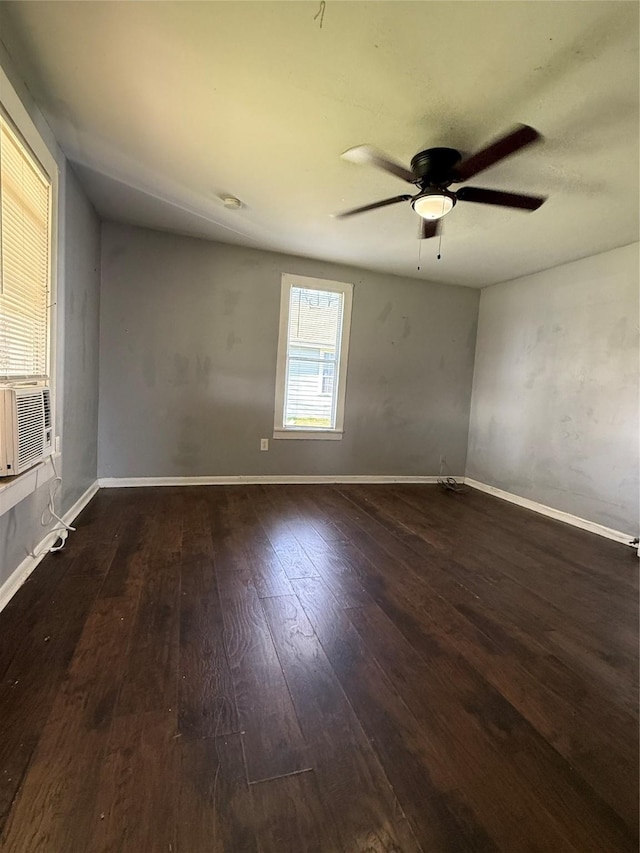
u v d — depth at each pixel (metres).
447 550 2.93
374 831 1.02
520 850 0.99
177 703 1.39
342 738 1.29
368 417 4.80
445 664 1.68
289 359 4.45
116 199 3.20
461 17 1.45
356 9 1.44
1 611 1.86
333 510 3.70
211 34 1.59
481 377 5.04
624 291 3.43
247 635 1.79
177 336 4.03
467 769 1.21
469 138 2.13
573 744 1.31
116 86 1.91
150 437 4.05
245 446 4.37
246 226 3.57
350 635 1.84
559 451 3.97
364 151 1.95
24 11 1.52
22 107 1.84
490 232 3.30
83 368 3.23
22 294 2.00
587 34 1.48
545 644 1.86
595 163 2.29
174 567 2.40
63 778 1.10
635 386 3.33
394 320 4.78
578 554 3.02
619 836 1.04
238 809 1.05
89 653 1.61
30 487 2.03
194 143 2.34
